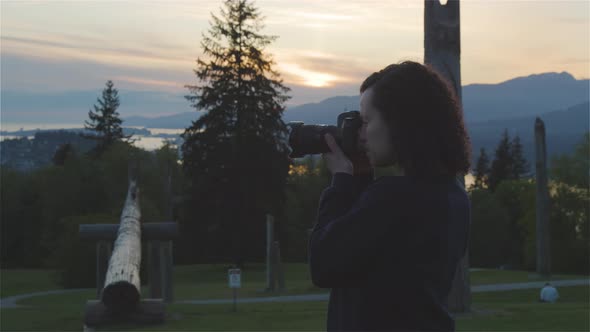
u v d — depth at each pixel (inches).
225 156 2016.5
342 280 77.0
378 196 76.4
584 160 2468.0
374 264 75.9
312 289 1264.8
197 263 2699.3
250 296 1203.2
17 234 3280.0
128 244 697.0
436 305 76.0
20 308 845.2
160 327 588.4
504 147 4571.9
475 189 3447.3
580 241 2503.7
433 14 551.8
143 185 2598.4
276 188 2074.3
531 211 2591.0
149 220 2020.2
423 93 78.8
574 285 1189.1
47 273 2369.6
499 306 708.7
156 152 2711.6
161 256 953.5
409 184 77.0
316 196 3029.0
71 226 1792.6
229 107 2026.3
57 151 3986.2
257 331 556.7
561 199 2501.2
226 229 2052.2
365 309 76.7
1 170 3329.2
